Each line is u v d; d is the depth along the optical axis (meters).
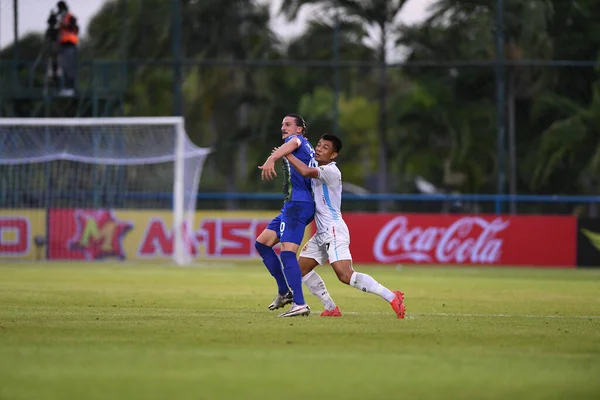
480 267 105.94
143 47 139.62
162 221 104.88
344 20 143.38
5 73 113.19
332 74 155.50
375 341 30.77
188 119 160.12
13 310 41.69
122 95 114.38
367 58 146.00
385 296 38.84
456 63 114.94
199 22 148.38
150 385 22.38
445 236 107.06
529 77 142.00
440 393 21.95
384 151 142.00
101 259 104.31
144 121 97.69
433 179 159.00
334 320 37.94
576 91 142.88
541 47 137.50
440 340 31.42
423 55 144.38
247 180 167.88
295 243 38.91
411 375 24.27
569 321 39.88
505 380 23.81
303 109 162.88
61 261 103.69
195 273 81.38
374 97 194.62
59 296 51.97
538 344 30.88
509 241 107.00
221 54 150.88
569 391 22.50
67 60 111.38
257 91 158.00
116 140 108.06
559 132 138.88
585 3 141.50
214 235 105.56
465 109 147.75
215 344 29.50
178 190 98.75
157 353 27.41
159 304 46.75
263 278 73.88
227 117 159.25
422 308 47.06
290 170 38.94
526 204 136.75
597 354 28.67
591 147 140.25
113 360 26.00
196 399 20.69
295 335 32.03
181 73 114.38
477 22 140.12
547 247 106.94
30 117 116.50
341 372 24.53
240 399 20.77
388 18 143.00
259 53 152.00
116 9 139.50
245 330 33.47
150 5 142.00
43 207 106.12
